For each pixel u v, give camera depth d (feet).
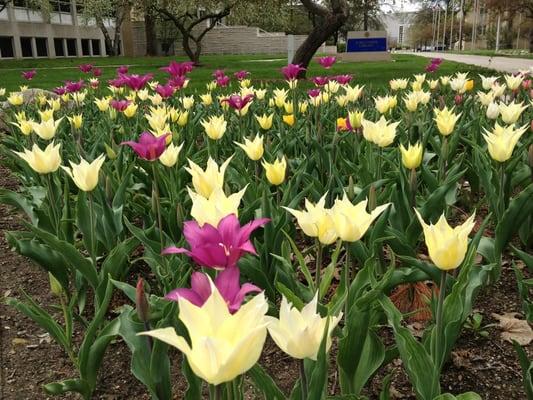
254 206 9.57
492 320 9.52
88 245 9.68
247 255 8.86
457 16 302.86
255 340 3.23
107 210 10.30
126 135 17.21
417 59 108.27
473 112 18.25
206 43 160.86
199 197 5.64
